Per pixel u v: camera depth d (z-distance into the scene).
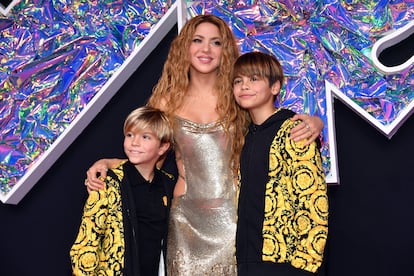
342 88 2.70
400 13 2.67
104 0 3.04
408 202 2.73
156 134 2.36
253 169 2.22
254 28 2.81
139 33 2.99
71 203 3.18
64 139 3.04
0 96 3.12
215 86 2.56
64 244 3.18
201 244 2.40
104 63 3.03
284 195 2.16
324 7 2.73
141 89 3.11
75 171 3.18
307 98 2.73
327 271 2.76
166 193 2.45
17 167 3.11
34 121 3.09
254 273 2.15
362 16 2.69
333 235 2.81
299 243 2.10
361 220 2.79
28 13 3.13
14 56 3.13
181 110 2.54
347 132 2.83
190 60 2.55
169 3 2.96
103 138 3.15
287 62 2.76
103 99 3.05
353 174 2.81
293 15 2.77
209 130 2.46
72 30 3.08
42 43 3.10
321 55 2.73
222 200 2.42
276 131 2.21
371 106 2.67
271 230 2.15
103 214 2.27
